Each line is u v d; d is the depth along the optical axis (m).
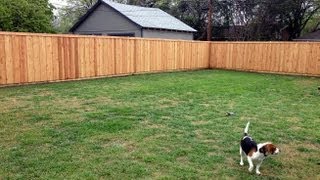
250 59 17.84
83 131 5.64
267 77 14.95
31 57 11.20
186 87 11.09
